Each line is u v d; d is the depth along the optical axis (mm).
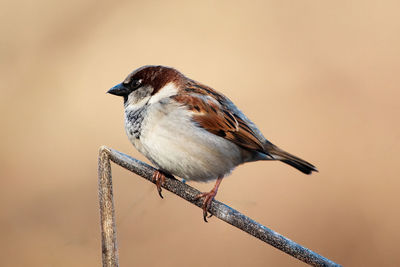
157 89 7156
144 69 7250
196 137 6930
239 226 5047
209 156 6996
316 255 4762
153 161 7082
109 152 5117
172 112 6930
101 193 4859
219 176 7203
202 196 6531
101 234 4781
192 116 6969
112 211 4836
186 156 6906
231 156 7223
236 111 7484
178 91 7211
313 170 7508
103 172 4945
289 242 4859
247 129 7328
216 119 7070
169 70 7355
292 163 7590
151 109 7004
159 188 6500
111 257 4742
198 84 7480
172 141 6871
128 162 5262
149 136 6961
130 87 7258
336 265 4691
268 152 7523
